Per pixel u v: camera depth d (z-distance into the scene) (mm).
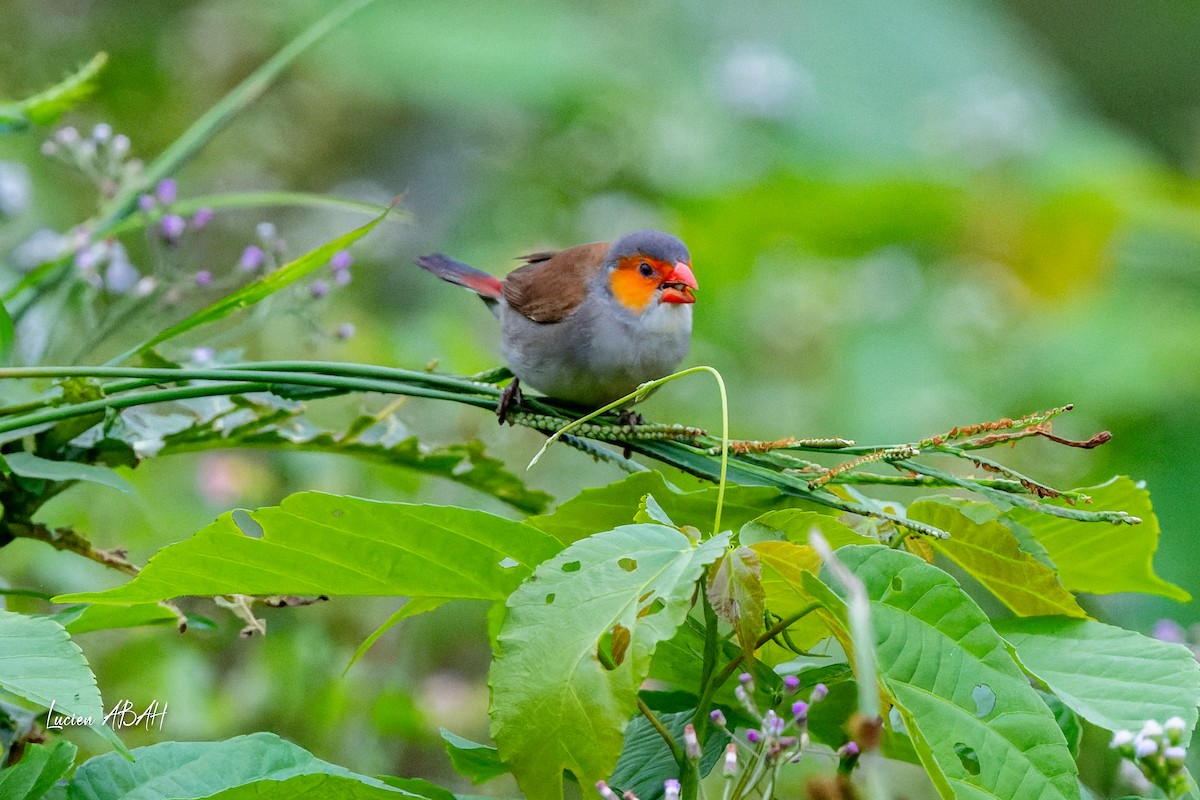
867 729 2910
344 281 6824
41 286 6227
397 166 16578
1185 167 21484
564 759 3592
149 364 5527
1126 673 4242
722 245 15820
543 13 18219
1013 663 3793
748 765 4020
